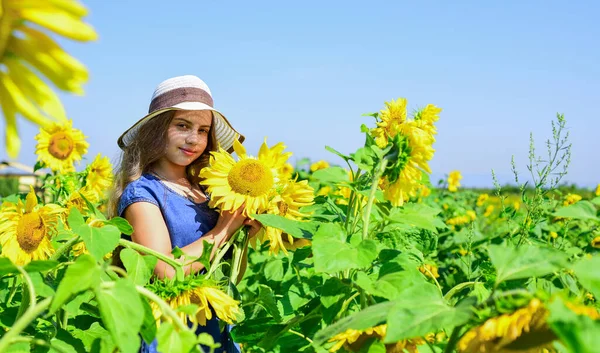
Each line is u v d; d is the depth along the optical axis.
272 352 2.82
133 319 1.35
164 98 3.07
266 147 2.74
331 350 1.67
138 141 3.06
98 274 1.36
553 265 1.44
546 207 3.35
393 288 1.84
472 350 1.35
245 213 2.73
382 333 1.71
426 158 2.11
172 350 1.38
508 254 1.50
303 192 2.73
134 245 2.19
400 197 2.17
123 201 2.91
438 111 2.80
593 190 5.93
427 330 1.37
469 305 1.42
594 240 3.73
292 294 3.34
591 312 1.21
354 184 2.35
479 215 7.71
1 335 2.21
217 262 2.66
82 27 0.80
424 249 3.65
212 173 2.69
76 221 2.00
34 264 1.58
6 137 0.85
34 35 0.82
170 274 2.75
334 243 1.91
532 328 1.27
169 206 2.92
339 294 2.00
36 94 0.85
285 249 2.76
